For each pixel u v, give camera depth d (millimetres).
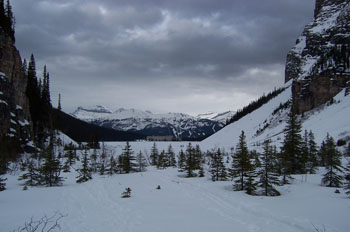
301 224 16422
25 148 63500
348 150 51156
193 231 15945
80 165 64000
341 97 111688
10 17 75688
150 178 46438
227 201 25094
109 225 17469
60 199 27406
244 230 16031
